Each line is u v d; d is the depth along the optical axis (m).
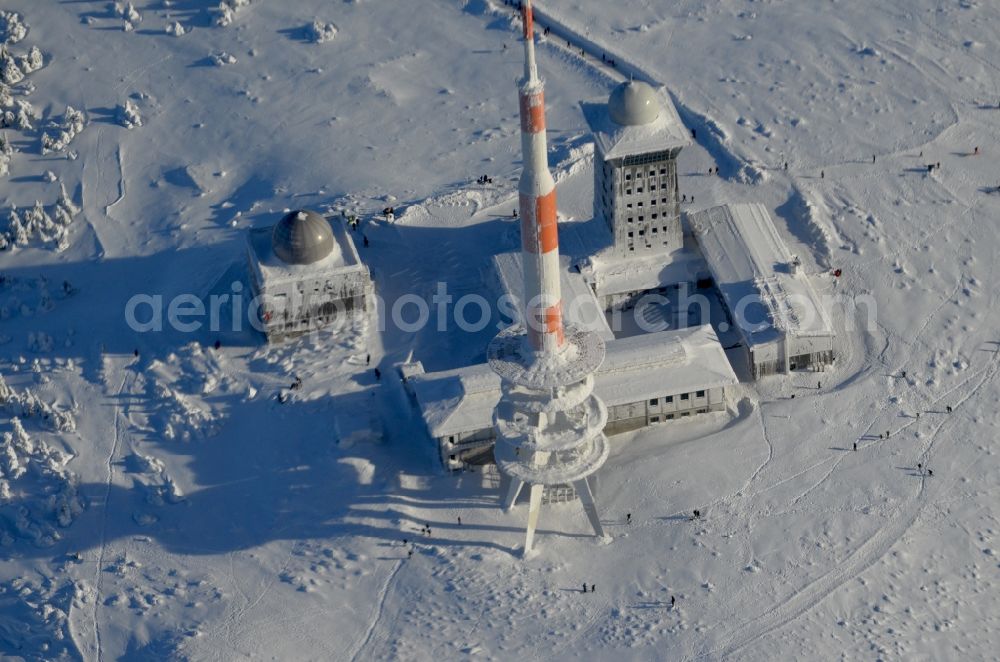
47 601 171.75
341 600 169.62
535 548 173.50
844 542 171.38
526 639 163.88
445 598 168.88
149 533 179.00
